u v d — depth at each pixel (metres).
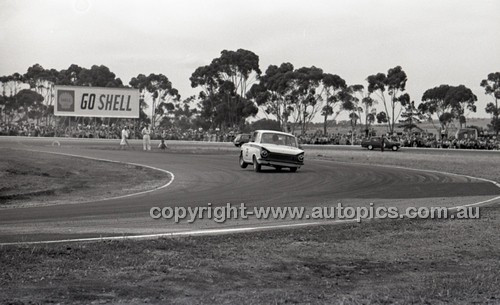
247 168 29.19
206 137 85.38
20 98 94.88
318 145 77.56
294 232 11.06
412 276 7.97
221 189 19.14
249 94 99.44
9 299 6.18
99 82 100.94
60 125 95.25
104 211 13.52
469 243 10.36
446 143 73.25
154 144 66.56
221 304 6.23
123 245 9.25
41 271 7.43
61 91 62.25
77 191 18.47
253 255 8.97
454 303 6.43
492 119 103.81
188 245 9.50
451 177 25.30
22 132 76.19
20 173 22.14
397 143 65.50
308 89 97.38
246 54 96.75
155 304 6.20
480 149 69.88
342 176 24.97
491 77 100.31
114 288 6.79
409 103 102.75
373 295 6.73
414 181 23.03
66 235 10.21
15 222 11.72
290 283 7.41
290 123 101.56
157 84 113.38
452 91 106.62
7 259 7.98
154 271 7.68
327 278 7.76
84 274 7.37
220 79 98.50
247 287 7.11
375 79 102.19
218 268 8.04
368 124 115.00
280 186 20.30
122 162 31.47
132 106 64.75
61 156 32.62
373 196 17.52
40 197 16.67
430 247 10.00
